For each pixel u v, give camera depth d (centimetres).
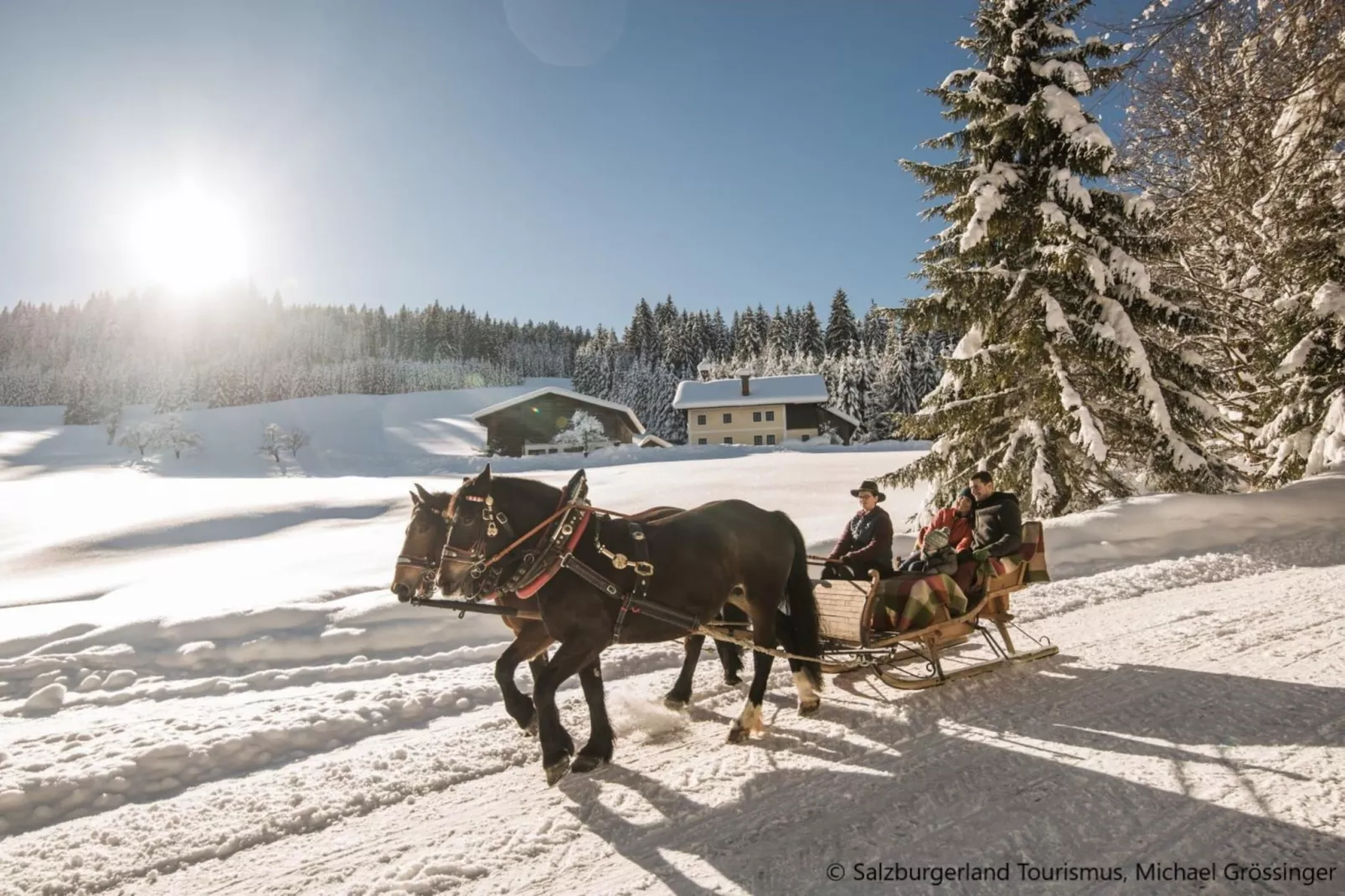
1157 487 1394
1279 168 1030
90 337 18875
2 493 3183
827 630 643
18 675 705
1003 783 462
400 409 10738
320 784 494
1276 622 746
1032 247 1383
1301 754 471
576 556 526
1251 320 1614
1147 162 1388
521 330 19762
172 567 1402
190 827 443
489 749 546
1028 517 1346
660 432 10056
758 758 523
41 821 459
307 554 1465
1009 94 1397
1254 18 782
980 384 1398
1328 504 1248
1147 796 435
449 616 830
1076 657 699
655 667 744
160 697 667
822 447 4656
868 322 11488
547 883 383
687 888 372
